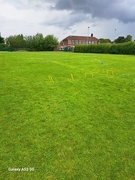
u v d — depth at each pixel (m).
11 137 3.39
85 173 2.61
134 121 4.14
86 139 3.40
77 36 70.75
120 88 6.68
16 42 62.31
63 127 3.79
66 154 2.98
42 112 4.45
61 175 2.56
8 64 12.47
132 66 12.27
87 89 6.43
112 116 4.36
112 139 3.42
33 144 3.20
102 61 15.39
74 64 12.91
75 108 4.73
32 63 13.12
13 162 2.78
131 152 3.07
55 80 7.58
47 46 56.44
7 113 4.34
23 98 5.34
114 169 2.70
